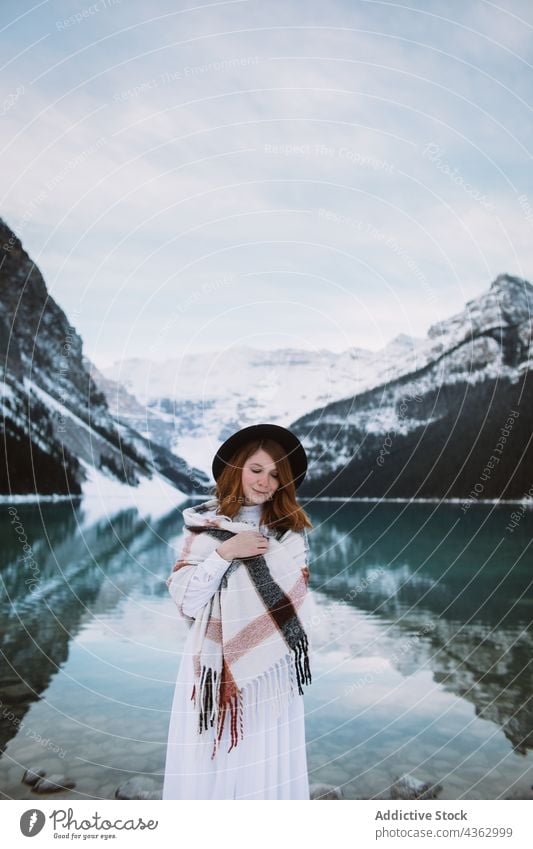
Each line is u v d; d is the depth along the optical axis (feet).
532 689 13.43
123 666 15.11
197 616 6.40
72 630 18.39
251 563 6.45
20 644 16.87
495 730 11.28
